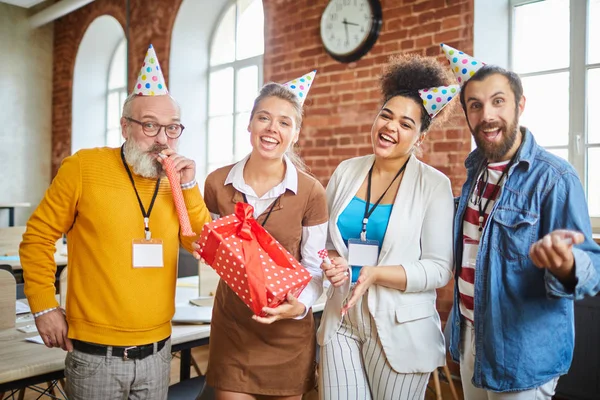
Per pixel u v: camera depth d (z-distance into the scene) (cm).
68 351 155
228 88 550
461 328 169
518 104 152
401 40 363
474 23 333
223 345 176
